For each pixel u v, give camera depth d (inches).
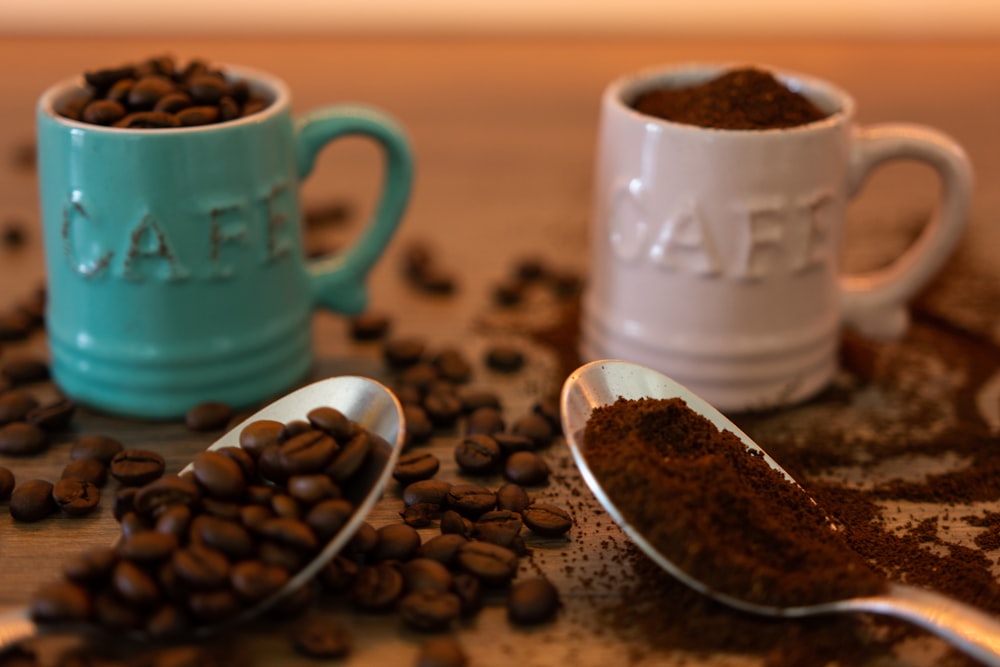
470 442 15.5
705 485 13.6
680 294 16.0
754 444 14.8
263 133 15.5
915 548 14.3
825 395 16.9
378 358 17.6
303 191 21.6
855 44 28.5
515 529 14.3
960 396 16.9
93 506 14.6
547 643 13.3
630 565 14.1
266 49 27.5
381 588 13.4
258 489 13.5
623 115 15.9
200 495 13.3
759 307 16.0
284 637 13.2
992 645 12.6
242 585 12.6
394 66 26.8
